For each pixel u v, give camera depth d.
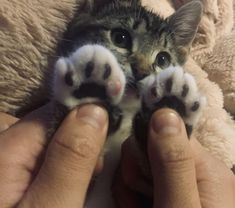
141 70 0.16
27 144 0.13
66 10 0.17
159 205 0.12
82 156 0.11
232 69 0.24
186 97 0.12
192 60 0.23
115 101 0.12
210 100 0.21
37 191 0.11
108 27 0.18
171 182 0.12
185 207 0.12
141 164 0.14
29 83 0.17
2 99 0.17
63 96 0.12
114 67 0.12
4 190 0.12
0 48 0.16
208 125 0.20
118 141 0.14
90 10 0.19
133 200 0.15
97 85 0.12
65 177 0.11
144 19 0.19
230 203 0.14
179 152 0.12
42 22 0.17
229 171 0.15
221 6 0.26
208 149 0.19
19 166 0.12
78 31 0.18
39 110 0.14
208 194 0.14
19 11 0.16
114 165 0.15
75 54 0.12
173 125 0.12
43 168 0.11
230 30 0.27
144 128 0.13
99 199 0.15
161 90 0.12
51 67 0.17
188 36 0.20
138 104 0.14
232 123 0.22
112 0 0.20
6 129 0.14
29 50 0.17
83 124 0.11
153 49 0.18
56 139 0.11
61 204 0.11
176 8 0.25
